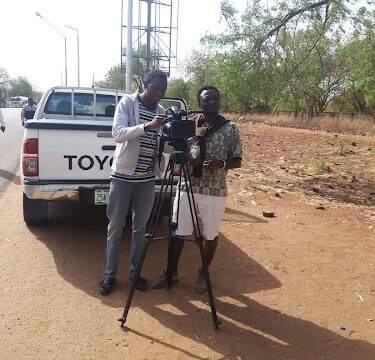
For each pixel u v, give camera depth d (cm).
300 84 1694
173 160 358
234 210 693
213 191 394
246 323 362
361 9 972
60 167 470
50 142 464
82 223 597
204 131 387
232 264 481
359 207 745
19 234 540
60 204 685
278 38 1027
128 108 380
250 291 420
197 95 399
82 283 418
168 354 313
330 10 976
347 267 484
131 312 369
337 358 321
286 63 1066
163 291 411
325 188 892
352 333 355
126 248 521
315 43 1082
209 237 405
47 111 619
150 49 2272
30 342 318
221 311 379
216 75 1084
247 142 1745
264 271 467
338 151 1459
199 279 415
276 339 341
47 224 584
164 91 382
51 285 410
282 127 2664
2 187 801
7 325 338
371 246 551
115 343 323
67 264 460
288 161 1251
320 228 618
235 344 331
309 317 376
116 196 390
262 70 1027
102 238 544
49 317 353
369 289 434
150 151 391
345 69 2617
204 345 327
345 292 426
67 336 328
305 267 481
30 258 470
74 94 630
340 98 3369
